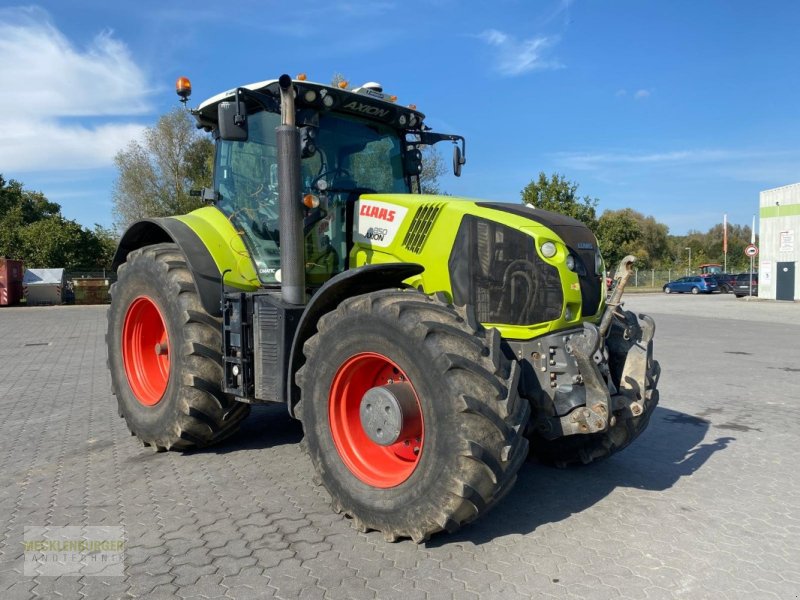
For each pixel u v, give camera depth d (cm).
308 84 414
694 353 1067
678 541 328
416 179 523
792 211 2553
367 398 324
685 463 464
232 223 486
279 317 394
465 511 292
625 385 375
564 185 2842
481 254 369
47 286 2570
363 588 276
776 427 570
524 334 354
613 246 3488
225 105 400
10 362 998
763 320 1731
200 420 449
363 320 325
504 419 292
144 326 520
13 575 291
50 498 390
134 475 432
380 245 419
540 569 294
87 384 802
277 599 267
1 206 4353
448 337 302
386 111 471
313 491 399
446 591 273
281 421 585
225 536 331
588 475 435
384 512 314
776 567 300
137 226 526
